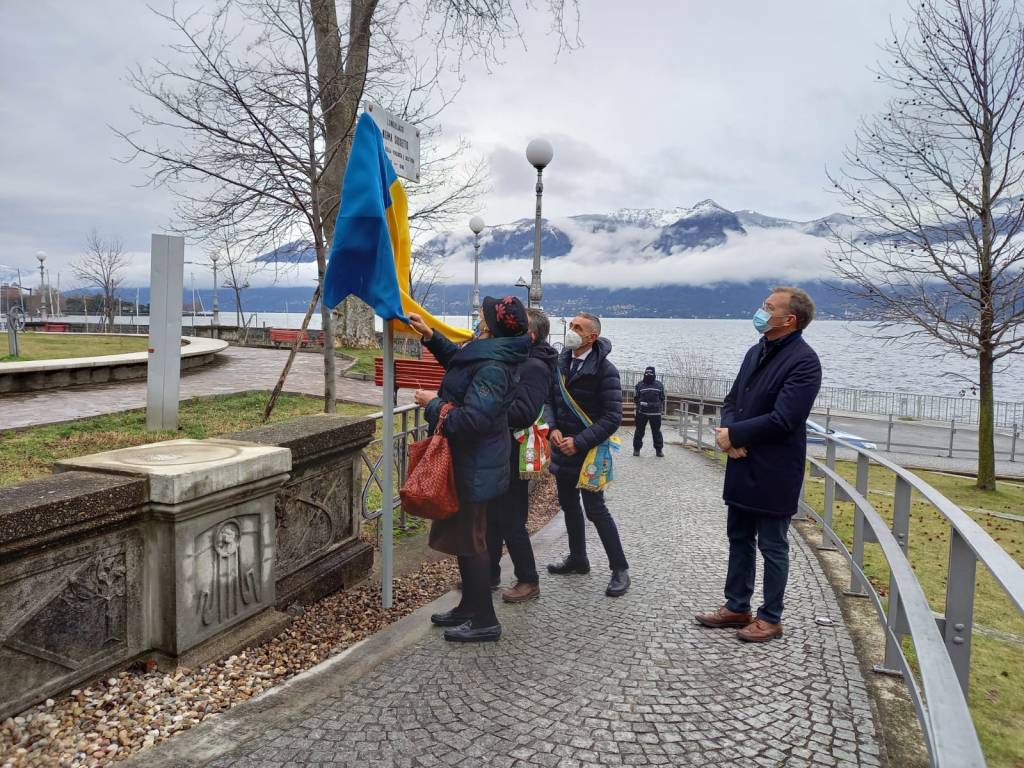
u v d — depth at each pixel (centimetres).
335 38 862
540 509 743
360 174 380
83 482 293
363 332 2431
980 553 197
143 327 4544
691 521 702
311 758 257
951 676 184
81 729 270
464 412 344
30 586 266
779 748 273
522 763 259
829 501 593
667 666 348
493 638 372
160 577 315
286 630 381
